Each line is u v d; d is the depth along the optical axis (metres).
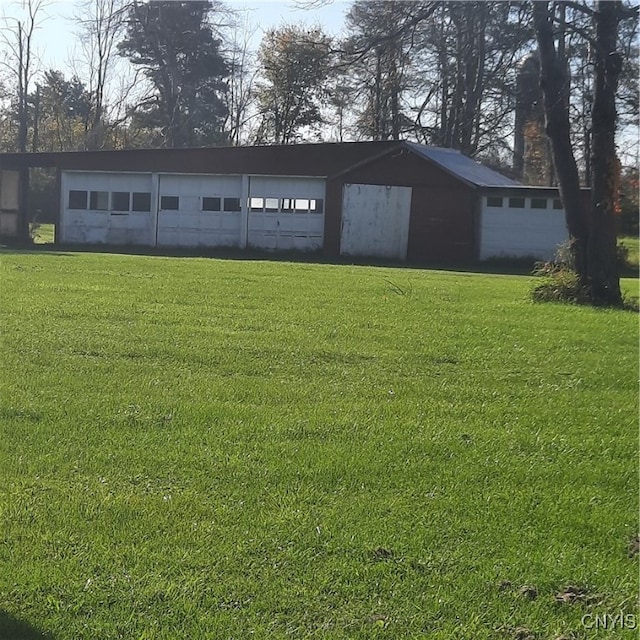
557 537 4.62
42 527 4.57
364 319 12.09
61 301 13.05
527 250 32.06
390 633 3.66
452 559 4.32
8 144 65.12
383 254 33.72
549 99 17.12
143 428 6.39
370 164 33.62
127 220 36.38
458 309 13.85
